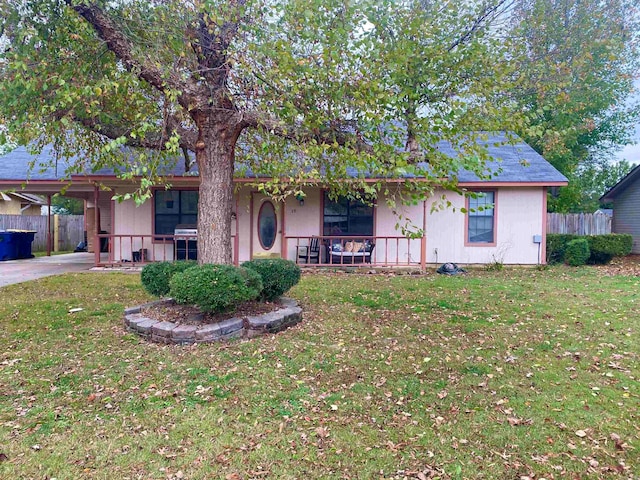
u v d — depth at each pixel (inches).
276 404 121.7
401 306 246.5
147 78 197.2
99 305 241.3
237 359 154.6
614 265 486.3
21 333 187.0
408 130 180.4
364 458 96.6
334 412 118.2
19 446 98.5
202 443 101.2
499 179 422.3
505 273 402.0
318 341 177.5
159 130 214.8
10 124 194.1
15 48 189.5
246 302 206.7
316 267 416.2
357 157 168.4
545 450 101.0
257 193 434.6
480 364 155.6
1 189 426.0
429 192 175.6
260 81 179.9
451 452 99.6
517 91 283.0
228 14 172.4
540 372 148.9
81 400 122.8
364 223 442.3
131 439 102.4
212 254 208.8
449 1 222.2
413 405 123.2
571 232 627.2
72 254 606.2
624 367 154.2
